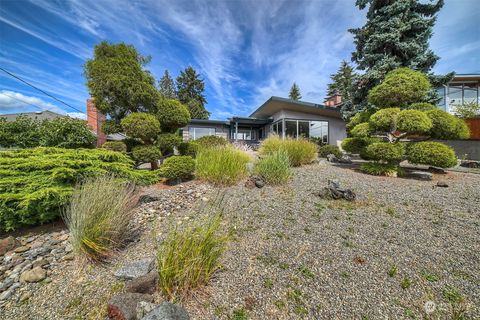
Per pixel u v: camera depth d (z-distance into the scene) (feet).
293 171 16.69
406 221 8.21
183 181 15.49
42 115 46.06
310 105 35.24
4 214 7.63
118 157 11.51
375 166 16.58
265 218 8.81
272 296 4.76
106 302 4.66
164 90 79.97
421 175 15.03
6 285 5.27
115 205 6.92
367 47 27.99
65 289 5.14
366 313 4.24
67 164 9.04
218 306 4.52
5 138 20.70
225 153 15.85
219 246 6.14
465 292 4.66
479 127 25.20
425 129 14.52
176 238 5.64
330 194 10.94
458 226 7.66
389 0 27.37
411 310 4.27
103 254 6.19
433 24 25.57
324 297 4.67
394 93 17.02
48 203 7.91
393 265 5.61
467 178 14.93
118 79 16.24
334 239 7.04
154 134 16.35
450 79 25.21
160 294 4.77
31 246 7.22
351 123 21.70
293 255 6.21
